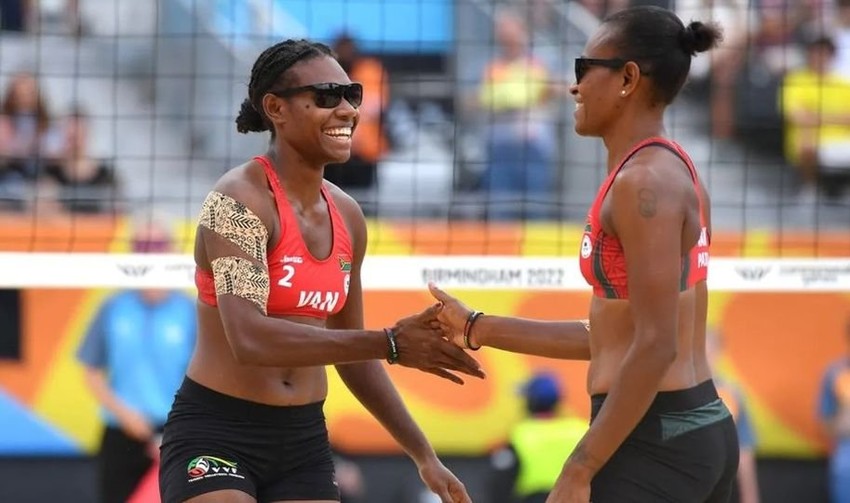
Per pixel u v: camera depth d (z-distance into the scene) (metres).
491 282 22.14
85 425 29.38
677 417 12.95
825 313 29.91
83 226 30.28
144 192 33.75
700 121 34.97
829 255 31.80
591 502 13.04
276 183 14.23
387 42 35.97
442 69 35.59
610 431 12.47
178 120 35.94
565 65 35.09
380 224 30.92
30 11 36.22
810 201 34.16
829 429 29.47
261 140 35.94
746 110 34.91
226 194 14.01
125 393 25.92
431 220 31.72
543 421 25.50
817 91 34.84
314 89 14.13
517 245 30.58
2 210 30.73
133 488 25.69
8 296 29.23
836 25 34.97
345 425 29.44
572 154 33.94
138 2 36.94
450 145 34.22
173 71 36.88
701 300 13.48
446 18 36.50
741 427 26.83
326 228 14.59
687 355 13.16
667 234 12.43
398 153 34.06
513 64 34.91
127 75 36.50
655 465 12.94
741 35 34.78
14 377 29.30
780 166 34.72
